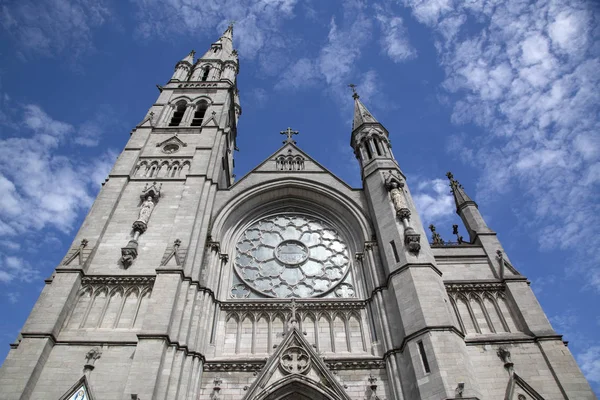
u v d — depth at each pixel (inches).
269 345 1119.0
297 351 1054.4
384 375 1042.7
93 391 925.2
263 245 1439.5
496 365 1053.2
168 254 1178.0
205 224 1334.9
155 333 973.2
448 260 1334.9
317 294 1288.1
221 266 1312.7
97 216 1341.0
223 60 2549.2
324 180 1582.2
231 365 1042.7
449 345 980.6
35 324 1013.8
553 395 993.5
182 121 1898.4
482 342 1098.7
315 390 981.8
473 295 1235.9
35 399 909.8
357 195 1524.4
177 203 1422.2
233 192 1524.4
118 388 933.8
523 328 1146.7
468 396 887.1
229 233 1433.3
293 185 1561.3
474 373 996.6
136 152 1637.6
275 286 1309.1
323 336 1149.7
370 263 1293.1
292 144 1771.7
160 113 1940.2
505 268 1294.3
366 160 1605.6
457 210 1569.9
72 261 1175.0
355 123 1803.6
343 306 1209.4
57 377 949.8
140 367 912.9
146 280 1162.0
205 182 1481.3
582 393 983.0
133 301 1123.9
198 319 1097.4
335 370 1045.2
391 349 1058.1
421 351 993.5
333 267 1370.6
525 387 1003.3
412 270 1153.4
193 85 2188.7
